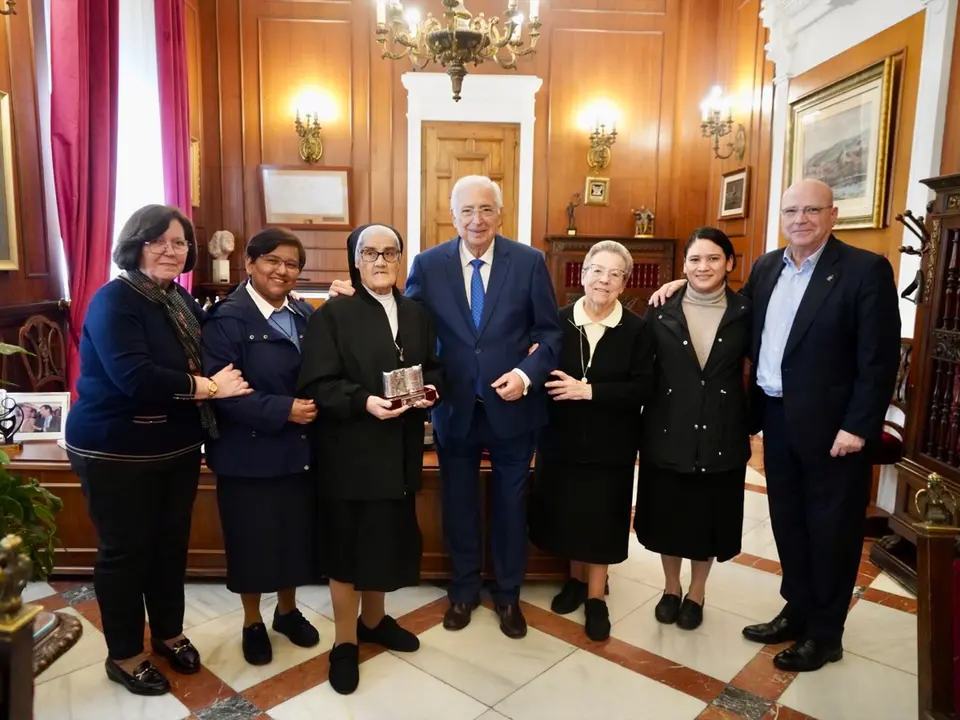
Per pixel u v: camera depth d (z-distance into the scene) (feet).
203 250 19.62
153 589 7.05
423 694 6.82
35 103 11.76
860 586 9.39
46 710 6.46
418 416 6.97
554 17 19.99
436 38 11.25
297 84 19.74
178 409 6.58
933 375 9.22
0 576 3.17
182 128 16.47
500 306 7.50
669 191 20.71
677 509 7.84
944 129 10.82
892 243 12.06
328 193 20.02
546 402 7.87
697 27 19.60
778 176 16.15
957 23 10.60
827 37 14.12
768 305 7.57
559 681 7.08
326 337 6.76
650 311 8.11
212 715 6.45
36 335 11.41
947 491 4.26
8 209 10.90
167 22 15.52
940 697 4.09
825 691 6.97
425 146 20.26
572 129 20.36
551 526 8.00
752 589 9.24
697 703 6.75
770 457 7.63
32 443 9.63
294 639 7.68
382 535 6.76
